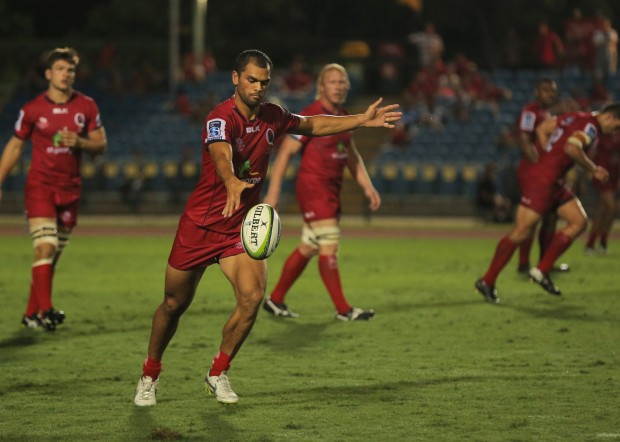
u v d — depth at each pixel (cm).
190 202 1858
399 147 8275
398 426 1742
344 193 7750
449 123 8438
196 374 2172
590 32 8919
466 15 11400
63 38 11569
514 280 3834
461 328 2769
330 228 2919
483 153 8169
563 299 3325
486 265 4406
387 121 1941
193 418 1800
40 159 2662
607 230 4825
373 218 7406
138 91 9488
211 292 3503
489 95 8700
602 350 2452
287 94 9050
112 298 3353
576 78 8919
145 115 9188
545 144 3262
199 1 9850
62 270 4178
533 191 3206
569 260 4559
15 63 10631
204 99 9181
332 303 3269
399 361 2314
